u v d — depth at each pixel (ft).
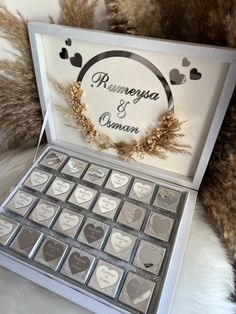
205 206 1.18
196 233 1.12
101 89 1.09
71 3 1.04
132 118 1.12
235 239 1.07
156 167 1.21
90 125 1.19
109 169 1.23
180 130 1.07
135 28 1.01
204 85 0.95
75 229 1.04
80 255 0.98
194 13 0.94
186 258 1.06
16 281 0.99
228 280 1.07
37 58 1.09
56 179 1.20
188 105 1.01
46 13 1.08
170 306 0.87
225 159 1.08
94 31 0.96
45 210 1.09
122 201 1.12
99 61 1.03
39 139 1.33
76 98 1.13
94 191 1.15
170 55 0.93
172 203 1.12
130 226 1.05
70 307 0.94
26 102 1.28
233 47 0.87
